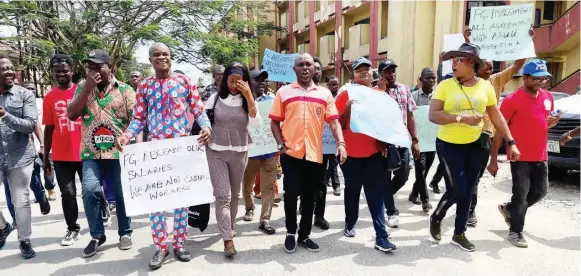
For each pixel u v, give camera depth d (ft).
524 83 12.26
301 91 11.67
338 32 65.41
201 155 11.21
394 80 14.25
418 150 14.65
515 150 11.46
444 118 11.20
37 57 46.16
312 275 10.60
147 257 11.93
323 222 14.34
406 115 14.53
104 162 11.94
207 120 11.37
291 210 12.03
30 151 11.94
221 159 11.75
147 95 11.00
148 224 15.28
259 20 79.10
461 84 11.47
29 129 11.39
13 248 12.76
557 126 18.63
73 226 13.14
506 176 22.58
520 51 14.70
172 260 11.67
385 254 11.93
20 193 11.72
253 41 65.26
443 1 44.06
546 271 10.69
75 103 10.89
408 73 46.42
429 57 45.70
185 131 11.27
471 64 11.21
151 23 51.93
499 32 15.11
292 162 11.82
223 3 56.70
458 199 11.88
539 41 50.55
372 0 54.39
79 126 12.44
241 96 11.80
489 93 11.50
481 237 13.21
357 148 12.14
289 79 21.04
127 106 11.96
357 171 12.41
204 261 11.59
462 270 10.80
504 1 44.91
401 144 11.64
